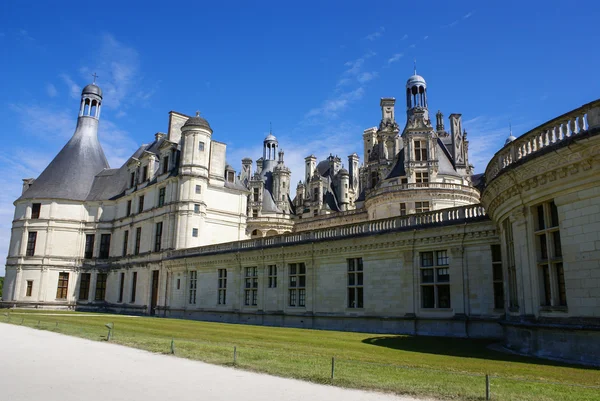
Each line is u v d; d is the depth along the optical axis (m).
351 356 14.90
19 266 63.34
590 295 13.31
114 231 64.62
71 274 64.12
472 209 24.44
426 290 26.17
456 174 48.03
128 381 10.80
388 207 46.47
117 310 58.75
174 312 47.66
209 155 56.31
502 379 10.80
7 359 14.23
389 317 27.06
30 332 23.28
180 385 10.36
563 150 13.89
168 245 51.62
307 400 8.94
